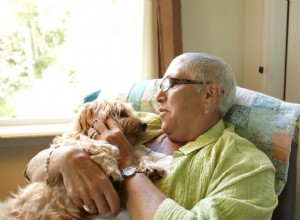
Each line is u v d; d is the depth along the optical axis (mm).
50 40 1929
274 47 1854
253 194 857
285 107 1173
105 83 2049
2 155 1860
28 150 1893
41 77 1963
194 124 1125
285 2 1816
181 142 1167
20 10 1848
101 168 925
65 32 1939
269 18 1841
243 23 2104
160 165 1061
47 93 1994
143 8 1788
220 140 1021
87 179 890
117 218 910
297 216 1603
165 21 1778
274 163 1105
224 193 851
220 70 1122
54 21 1910
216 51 2100
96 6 1934
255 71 2023
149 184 906
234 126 1207
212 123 1144
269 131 1145
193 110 1112
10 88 1924
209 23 2055
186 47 2047
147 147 1234
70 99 2035
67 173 913
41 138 1876
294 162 1121
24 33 1878
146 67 1842
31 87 1959
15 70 1908
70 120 2012
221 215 774
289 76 1851
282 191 1089
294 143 1135
